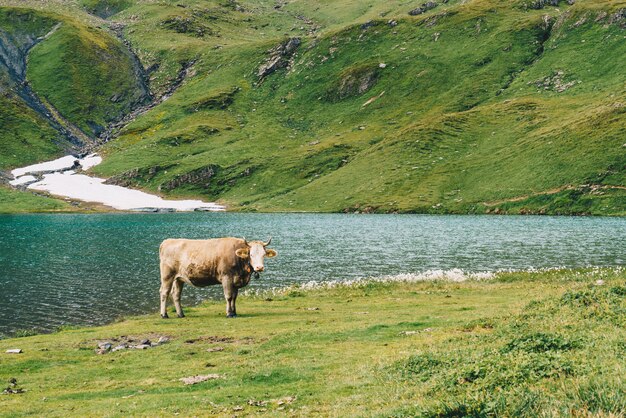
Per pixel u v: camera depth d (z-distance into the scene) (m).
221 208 177.00
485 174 155.62
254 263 29.45
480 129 189.12
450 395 11.67
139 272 57.81
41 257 70.12
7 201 182.50
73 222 134.00
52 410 15.04
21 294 46.31
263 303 37.00
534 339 15.15
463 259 63.94
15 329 35.00
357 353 19.31
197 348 22.52
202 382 16.98
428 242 81.81
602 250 67.81
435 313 28.59
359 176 177.62
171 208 177.25
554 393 10.45
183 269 30.38
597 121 156.38
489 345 16.38
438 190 154.00
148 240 90.81
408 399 12.37
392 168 175.12
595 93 193.25
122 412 14.48
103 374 19.19
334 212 155.38
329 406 13.38
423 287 41.16
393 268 58.66
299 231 102.94
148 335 26.03
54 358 21.69
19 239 93.00
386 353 18.70
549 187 137.12
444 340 19.19
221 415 13.68
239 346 22.58
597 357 12.74
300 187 187.25
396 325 24.45
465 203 142.88
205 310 34.22
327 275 54.91
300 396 14.69
